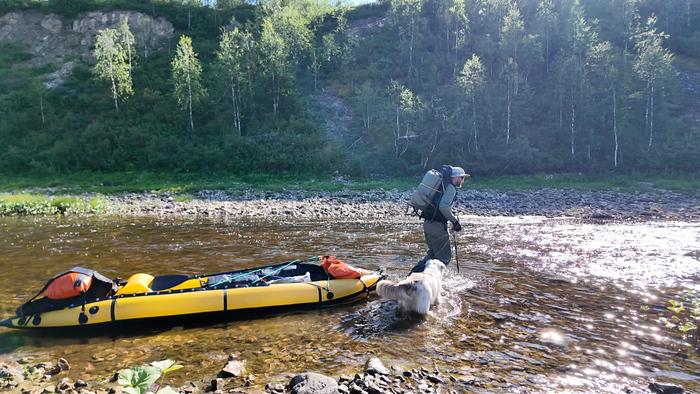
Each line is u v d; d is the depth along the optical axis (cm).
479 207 1727
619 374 352
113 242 1005
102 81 3578
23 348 433
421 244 974
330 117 3469
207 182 2553
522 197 1986
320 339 445
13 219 1454
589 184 2355
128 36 3791
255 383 345
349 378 345
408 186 2359
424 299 500
